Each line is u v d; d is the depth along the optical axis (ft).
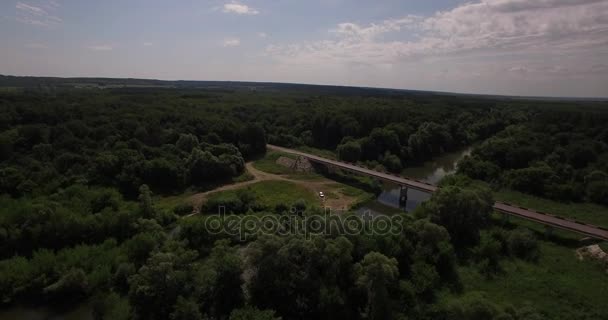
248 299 137.39
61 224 172.35
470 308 119.96
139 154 278.87
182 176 275.39
